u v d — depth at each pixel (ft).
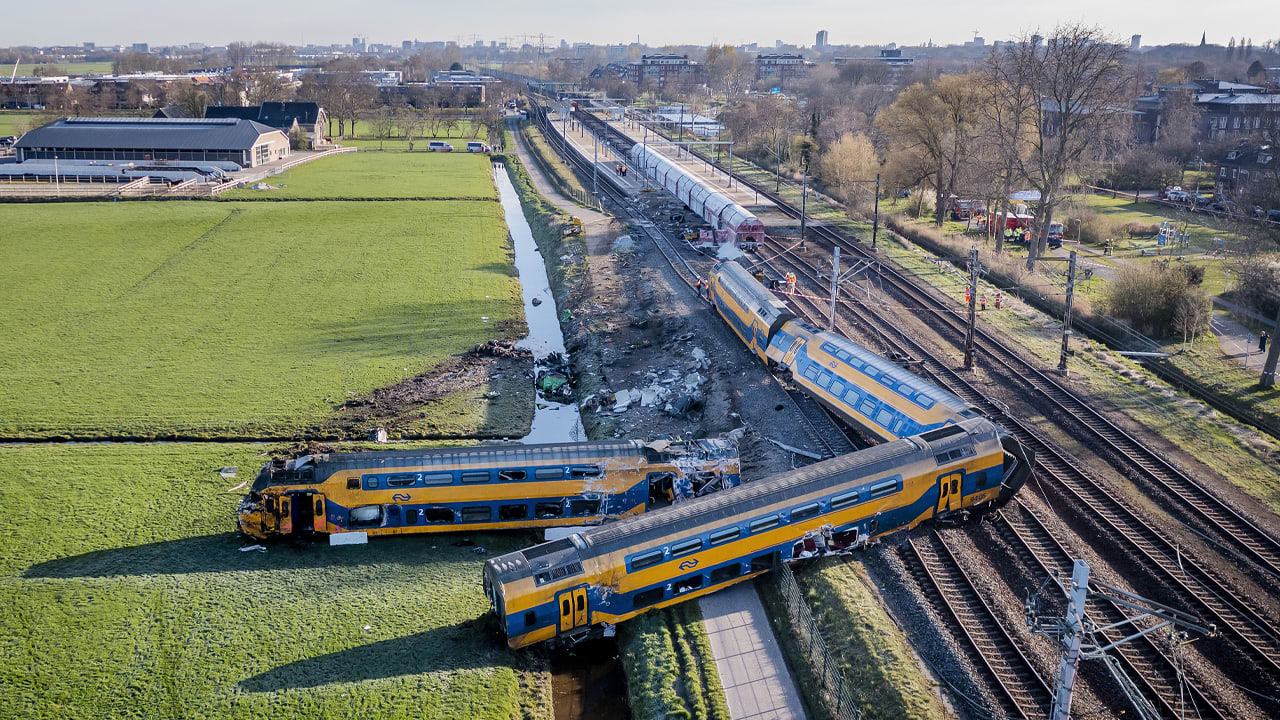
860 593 127.54
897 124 382.22
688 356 233.35
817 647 117.91
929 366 212.23
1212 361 224.53
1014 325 245.24
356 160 626.64
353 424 197.88
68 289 299.58
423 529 151.33
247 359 238.07
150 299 290.35
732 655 120.57
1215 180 465.47
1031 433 175.52
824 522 135.85
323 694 112.16
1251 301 258.57
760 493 133.80
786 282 278.67
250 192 482.28
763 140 602.85
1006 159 315.17
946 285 284.41
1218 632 117.70
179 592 133.39
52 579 136.15
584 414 210.59
